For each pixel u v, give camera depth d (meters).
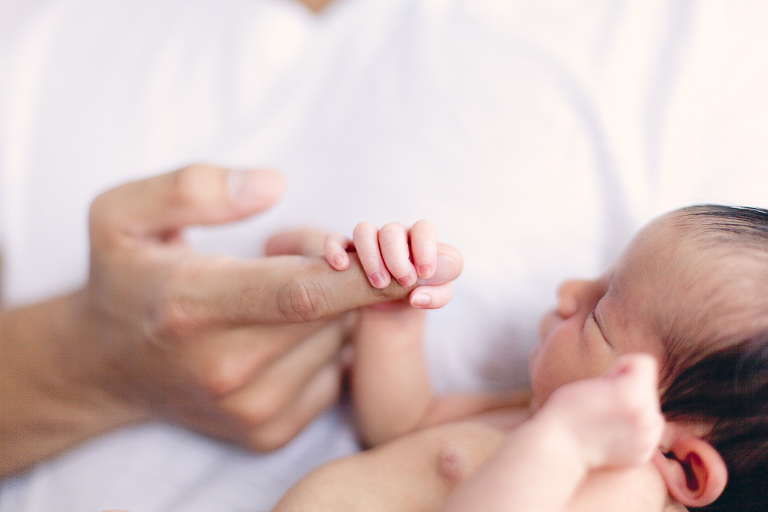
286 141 0.45
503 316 0.39
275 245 0.38
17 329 0.35
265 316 0.31
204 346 0.33
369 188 0.41
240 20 0.49
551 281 0.39
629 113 0.41
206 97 0.46
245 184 0.34
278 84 0.48
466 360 0.39
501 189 0.40
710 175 0.39
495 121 0.41
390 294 0.30
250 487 0.36
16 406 0.35
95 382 0.35
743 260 0.31
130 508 0.35
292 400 0.36
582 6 0.43
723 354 0.30
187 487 0.36
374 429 0.37
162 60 0.47
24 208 0.43
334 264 0.29
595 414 0.27
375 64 0.45
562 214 0.39
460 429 0.35
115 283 0.33
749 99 0.40
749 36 0.40
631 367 0.27
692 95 0.40
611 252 0.39
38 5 0.51
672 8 0.42
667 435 0.31
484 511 0.27
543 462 0.27
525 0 0.44
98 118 0.44
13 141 0.43
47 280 0.41
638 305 0.32
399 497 0.33
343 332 0.37
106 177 0.43
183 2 0.50
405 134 0.42
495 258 0.39
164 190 0.33
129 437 0.37
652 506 0.30
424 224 0.30
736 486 0.30
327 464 0.35
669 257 0.32
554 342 0.33
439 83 0.43
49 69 0.46
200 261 0.32
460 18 0.44
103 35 0.47
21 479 0.37
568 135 0.40
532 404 0.35
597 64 0.41
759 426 0.30
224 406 0.34
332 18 0.50
